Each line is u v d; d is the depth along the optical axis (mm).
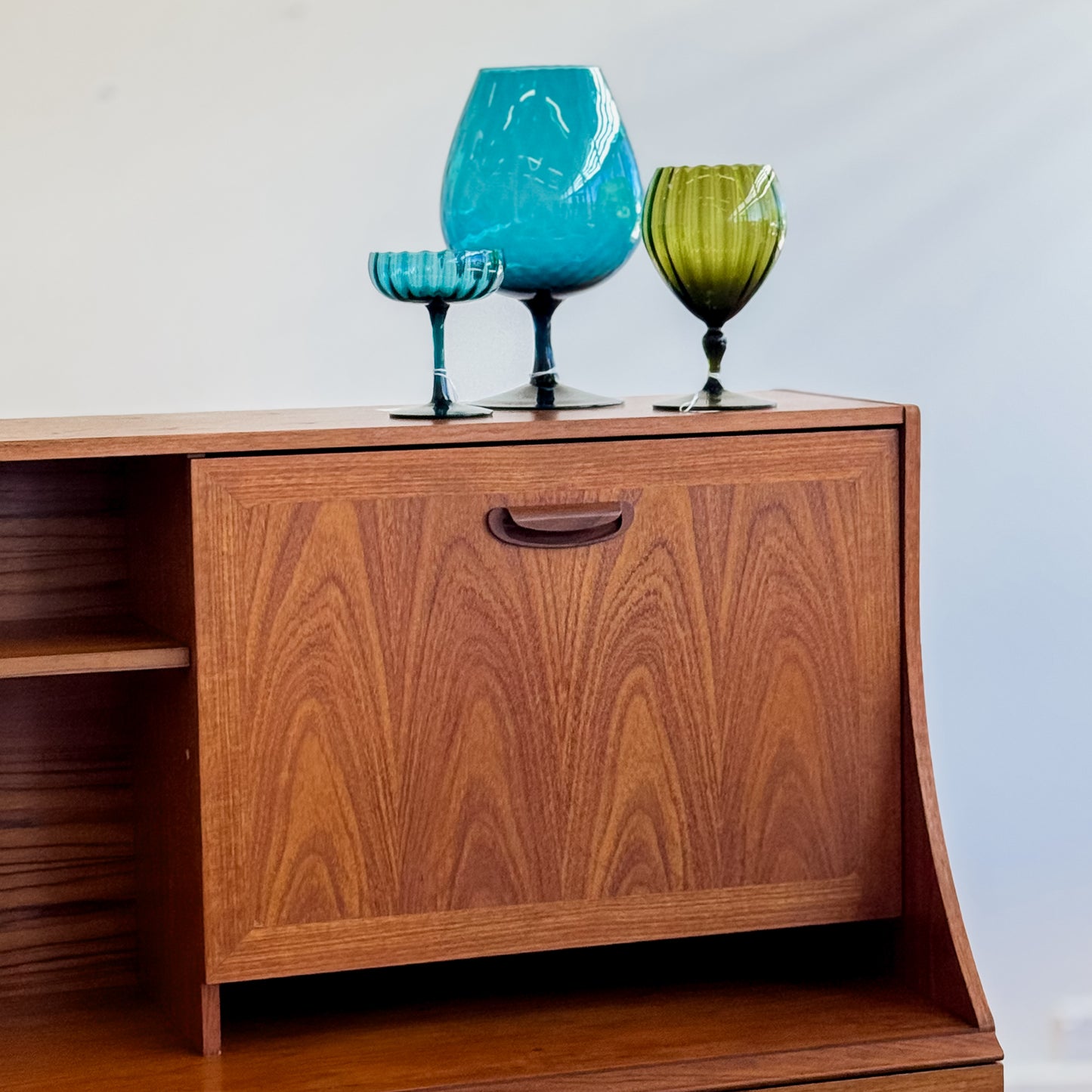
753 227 1484
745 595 1469
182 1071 1381
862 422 1481
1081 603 2469
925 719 1508
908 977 1547
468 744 1413
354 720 1383
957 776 2455
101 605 1586
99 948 1630
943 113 2367
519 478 1401
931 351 2396
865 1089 1422
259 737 1359
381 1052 1417
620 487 1428
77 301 2158
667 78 2283
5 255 2123
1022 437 2430
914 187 2369
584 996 1546
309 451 1353
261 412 1628
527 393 1595
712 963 1630
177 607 1389
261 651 1353
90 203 2148
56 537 1565
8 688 1589
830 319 2367
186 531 1339
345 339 2262
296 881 1379
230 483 1331
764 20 2309
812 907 1509
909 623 1508
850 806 1513
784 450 1467
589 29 2268
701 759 1471
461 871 1421
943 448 2406
